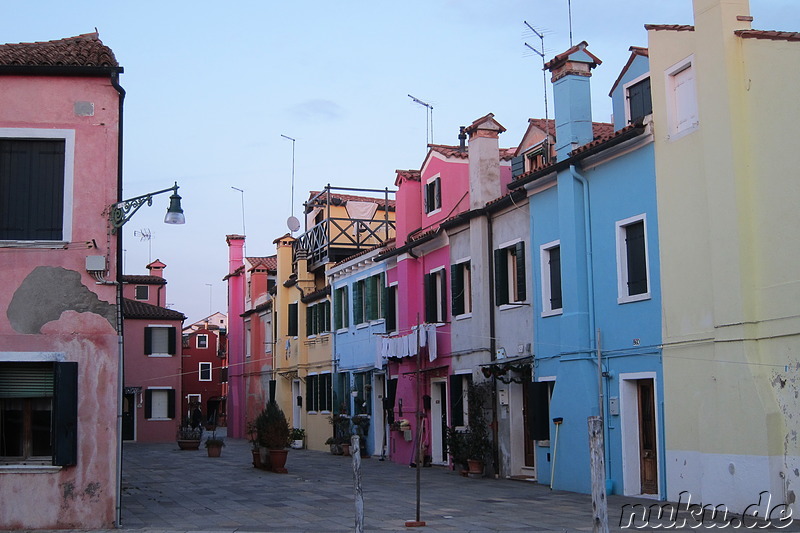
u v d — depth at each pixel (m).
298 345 38.91
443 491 18.78
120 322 14.02
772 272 13.90
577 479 18.09
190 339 65.56
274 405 25.17
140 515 15.38
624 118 19.25
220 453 32.78
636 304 16.95
